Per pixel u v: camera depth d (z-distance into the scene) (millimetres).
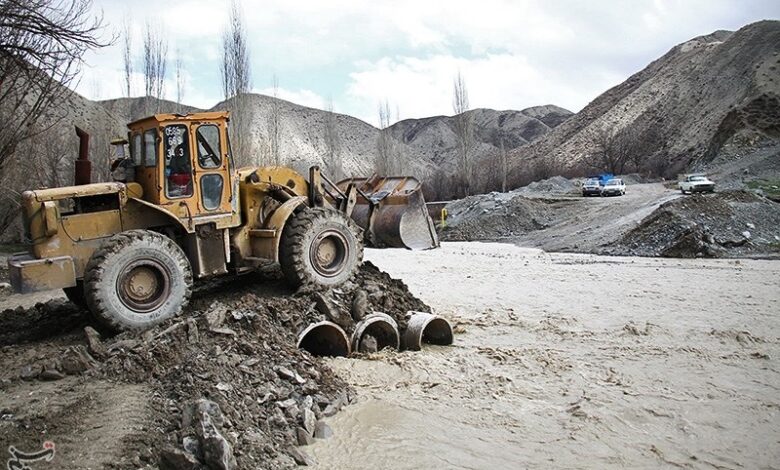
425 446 6238
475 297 14383
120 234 7930
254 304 8344
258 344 7426
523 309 12969
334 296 9234
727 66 80750
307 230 9344
